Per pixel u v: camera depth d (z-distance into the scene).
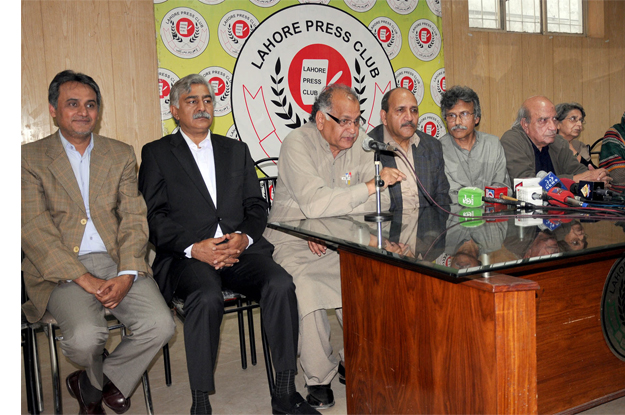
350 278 1.62
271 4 3.58
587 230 1.46
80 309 1.78
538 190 2.11
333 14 3.78
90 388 1.88
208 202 2.18
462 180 3.01
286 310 1.86
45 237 1.82
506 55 4.76
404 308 1.38
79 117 1.93
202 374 1.77
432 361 1.29
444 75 4.23
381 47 3.96
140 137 3.36
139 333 1.82
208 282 1.87
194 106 2.19
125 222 1.99
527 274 1.48
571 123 3.91
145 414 1.96
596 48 5.24
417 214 2.03
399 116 2.66
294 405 1.80
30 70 3.05
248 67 3.54
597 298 1.62
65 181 1.92
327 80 3.79
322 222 1.86
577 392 1.62
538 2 4.94
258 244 2.23
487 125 4.72
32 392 1.95
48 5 3.08
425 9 4.11
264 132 3.62
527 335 1.11
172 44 3.32
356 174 2.46
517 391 1.11
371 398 1.57
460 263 1.10
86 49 3.19
